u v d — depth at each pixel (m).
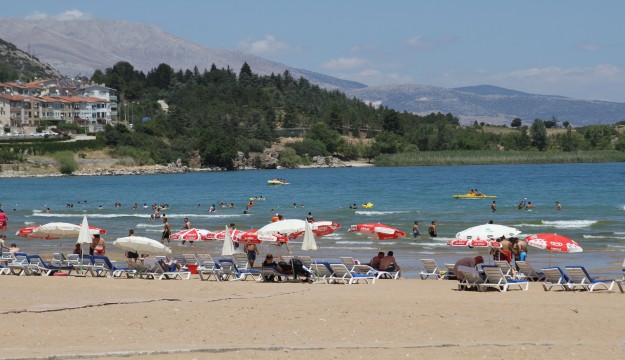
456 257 50.12
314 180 185.25
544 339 20.75
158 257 39.28
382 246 56.78
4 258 40.25
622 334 21.50
